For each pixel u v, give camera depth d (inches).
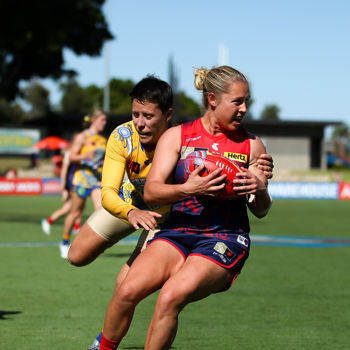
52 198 3078.2
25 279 887.7
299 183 3464.6
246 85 427.8
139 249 494.9
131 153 474.0
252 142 443.8
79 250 516.4
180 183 436.5
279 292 826.8
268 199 448.1
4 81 4621.1
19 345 555.8
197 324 647.1
